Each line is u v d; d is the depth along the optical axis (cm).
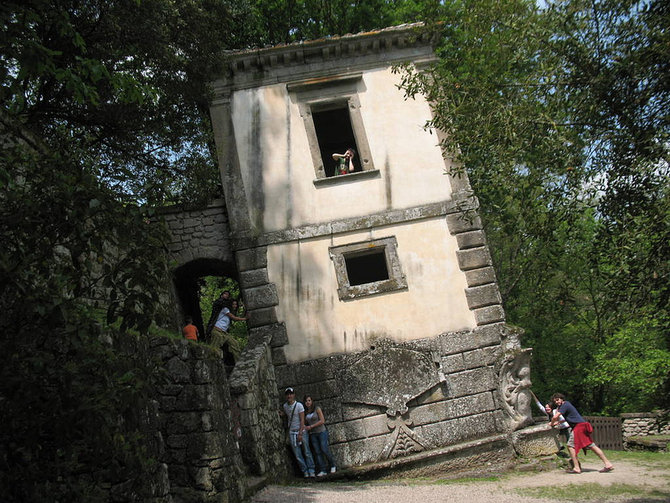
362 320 1502
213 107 1620
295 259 1537
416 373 1465
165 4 1295
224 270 1839
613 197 802
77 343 515
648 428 2016
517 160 851
